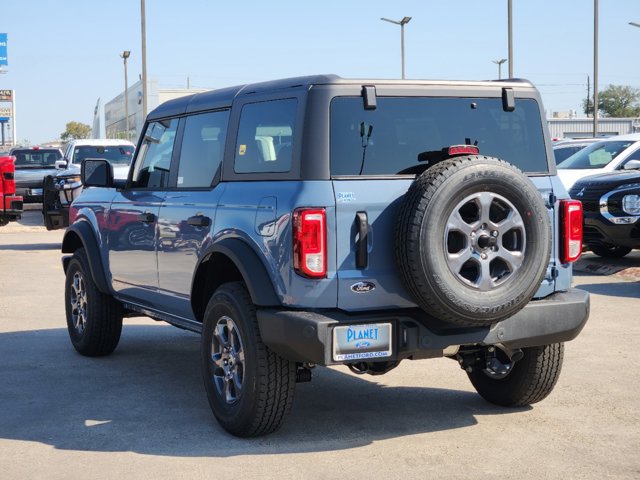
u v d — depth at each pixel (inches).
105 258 297.3
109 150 879.7
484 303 193.9
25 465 201.3
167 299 259.9
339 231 197.8
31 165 1052.5
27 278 541.0
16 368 299.9
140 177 280.5
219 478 191.0
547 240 199.8
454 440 216.7
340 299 198.2
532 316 211.3
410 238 190.2
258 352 208.2
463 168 191.5
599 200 520.7
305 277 196.9
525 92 225.6
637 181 514.0
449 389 267.1
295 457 204.4
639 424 229.5
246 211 215.0
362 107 205.8
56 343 344.2
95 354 317.7
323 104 202.4
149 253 266.4
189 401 256.2
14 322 390.9
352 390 266.8
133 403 254.1
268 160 213.6
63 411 245.8
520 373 237.0
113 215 290.4
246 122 224.7
